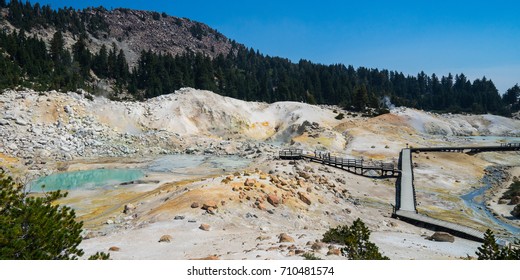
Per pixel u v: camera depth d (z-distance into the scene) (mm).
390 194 52281
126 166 67500
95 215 37031
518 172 69938
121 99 132375
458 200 50969
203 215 30062
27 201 13398
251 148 85375
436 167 69438
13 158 64625
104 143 82750
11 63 115000
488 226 39438
